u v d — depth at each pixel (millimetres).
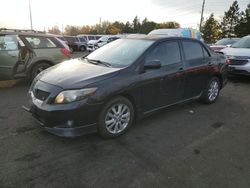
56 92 3557
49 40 7520
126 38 5164
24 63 7051
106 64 4348
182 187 2910
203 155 3627
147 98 4371
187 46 5238
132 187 2867
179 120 4906
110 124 3916
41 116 3627
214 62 5863
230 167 3357
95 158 3406
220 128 4633
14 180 2879
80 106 3502
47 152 3498
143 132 4289
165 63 4664
